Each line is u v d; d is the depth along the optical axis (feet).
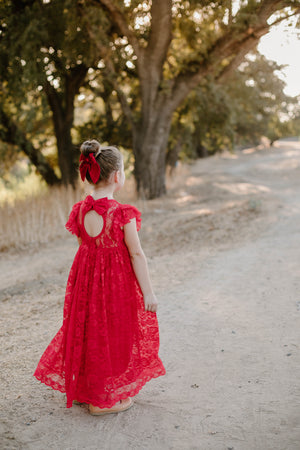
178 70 45.09
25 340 13.20
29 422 8.87
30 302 17.37
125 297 8.63
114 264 8.54
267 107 58.95
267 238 25.61
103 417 9.00
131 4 30.01
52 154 65.16
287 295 15.66
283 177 68.13
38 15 31.55
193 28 37.29
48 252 28.40
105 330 8.47
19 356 12.01
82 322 8.54
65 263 24.40
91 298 8.47
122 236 8.55
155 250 25.17
